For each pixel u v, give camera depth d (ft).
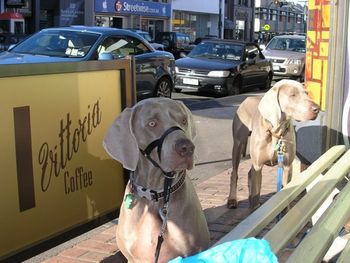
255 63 53.42
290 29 273.33
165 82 39.58
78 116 11.48
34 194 10.59
